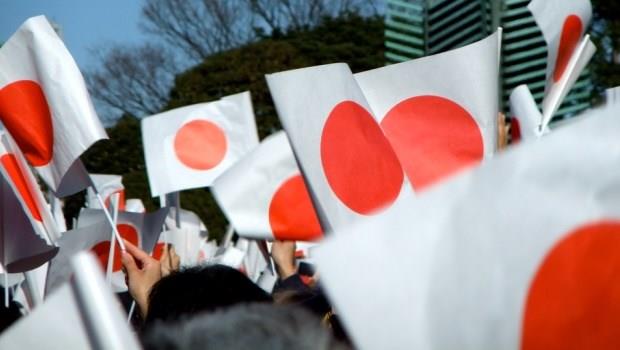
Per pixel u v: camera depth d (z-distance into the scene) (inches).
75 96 190.2
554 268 59.3
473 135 155.5
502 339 58.9
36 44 191.8
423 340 57.5
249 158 198.2
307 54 1163.3
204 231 375.9
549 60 203.8
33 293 213.9
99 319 60.5
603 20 781.3
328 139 134.5
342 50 1154.7
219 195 197.3
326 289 57.0
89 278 60.9
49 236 199.3
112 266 188.7
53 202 257.6
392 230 58.3
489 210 59.4
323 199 133.5
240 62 1135.0
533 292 59.2
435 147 155.9
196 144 291.4
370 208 134.6
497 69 156.2
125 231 215.6
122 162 1055.6
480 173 59.7
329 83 135.3
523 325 59.0
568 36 203.6
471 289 58.7
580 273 59.5
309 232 196.9
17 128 193.9
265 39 1275.8
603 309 59.3
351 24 1174.3
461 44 306.3
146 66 1375.5
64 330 62.4
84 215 220.2
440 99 156.3
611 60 691.4
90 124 189.8
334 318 104.4
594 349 59.3
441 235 58.6
